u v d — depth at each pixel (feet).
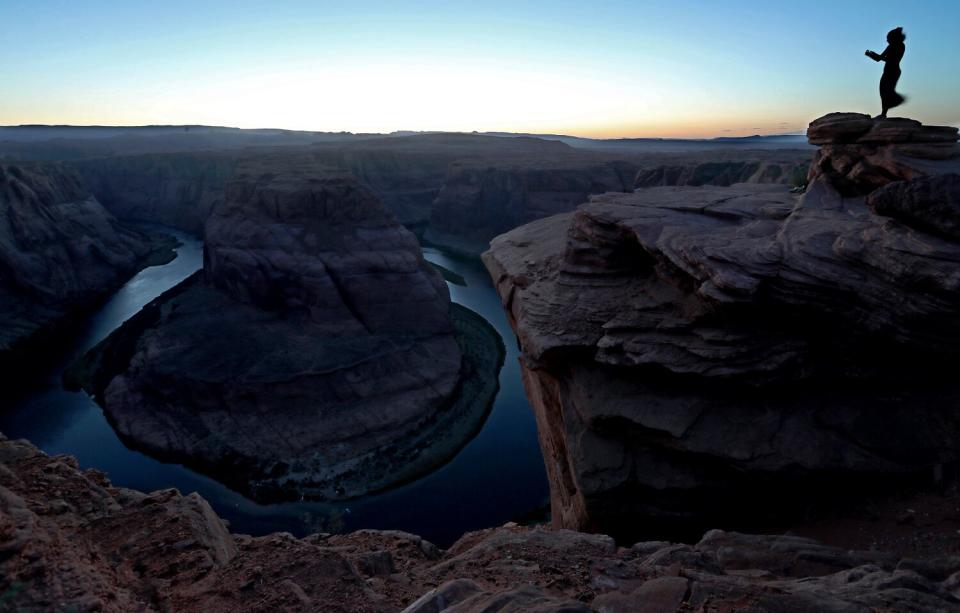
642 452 60.90
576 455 62.95
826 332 55.57
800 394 57.31
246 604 23.63
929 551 42.34
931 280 46.62
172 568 26.07
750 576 32.42
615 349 63.16
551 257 88.99
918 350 50.57
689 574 27.96
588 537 37.37
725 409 58.23
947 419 52.16
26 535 19.76
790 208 66.39
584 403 64.28
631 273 72.59
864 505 50.52
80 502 30.53
